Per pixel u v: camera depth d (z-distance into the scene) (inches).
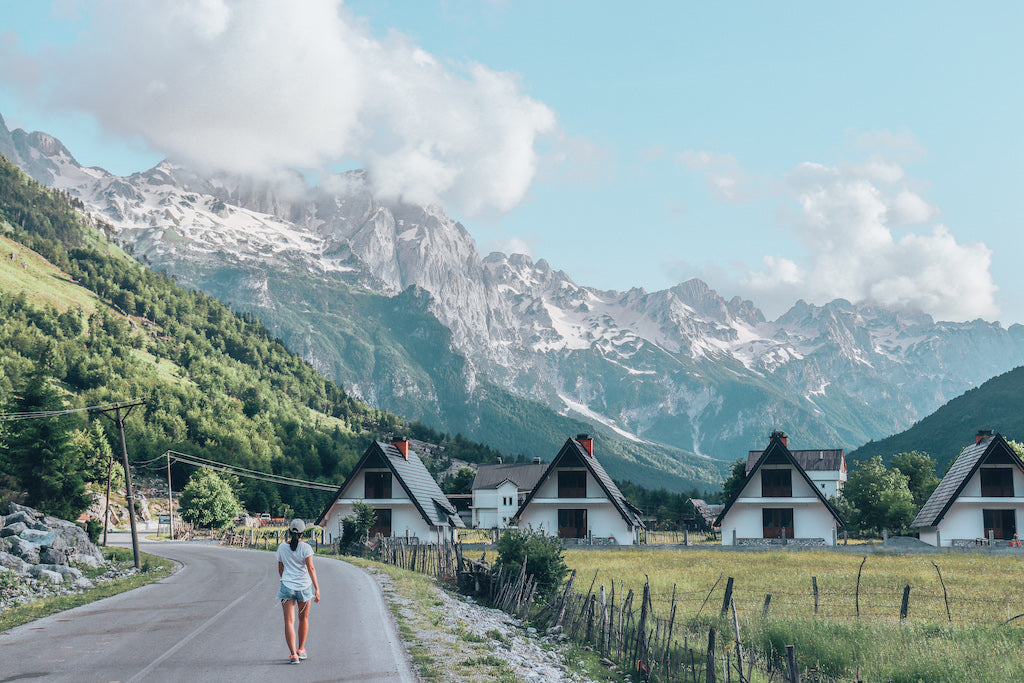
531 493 2918.3
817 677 903.7
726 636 1071.6
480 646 765.9
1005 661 878.4
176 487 6215.6
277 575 1472.7
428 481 3324.3
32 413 2723.9
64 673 583.8
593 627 1060.5
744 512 2847.0
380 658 647.8
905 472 3725.4
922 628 1066.7
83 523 2642.7
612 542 2736.2
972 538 2657.5
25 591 1133.1
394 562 1923.0
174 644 706.8
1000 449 2642.7
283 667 608.1
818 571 1828.2
